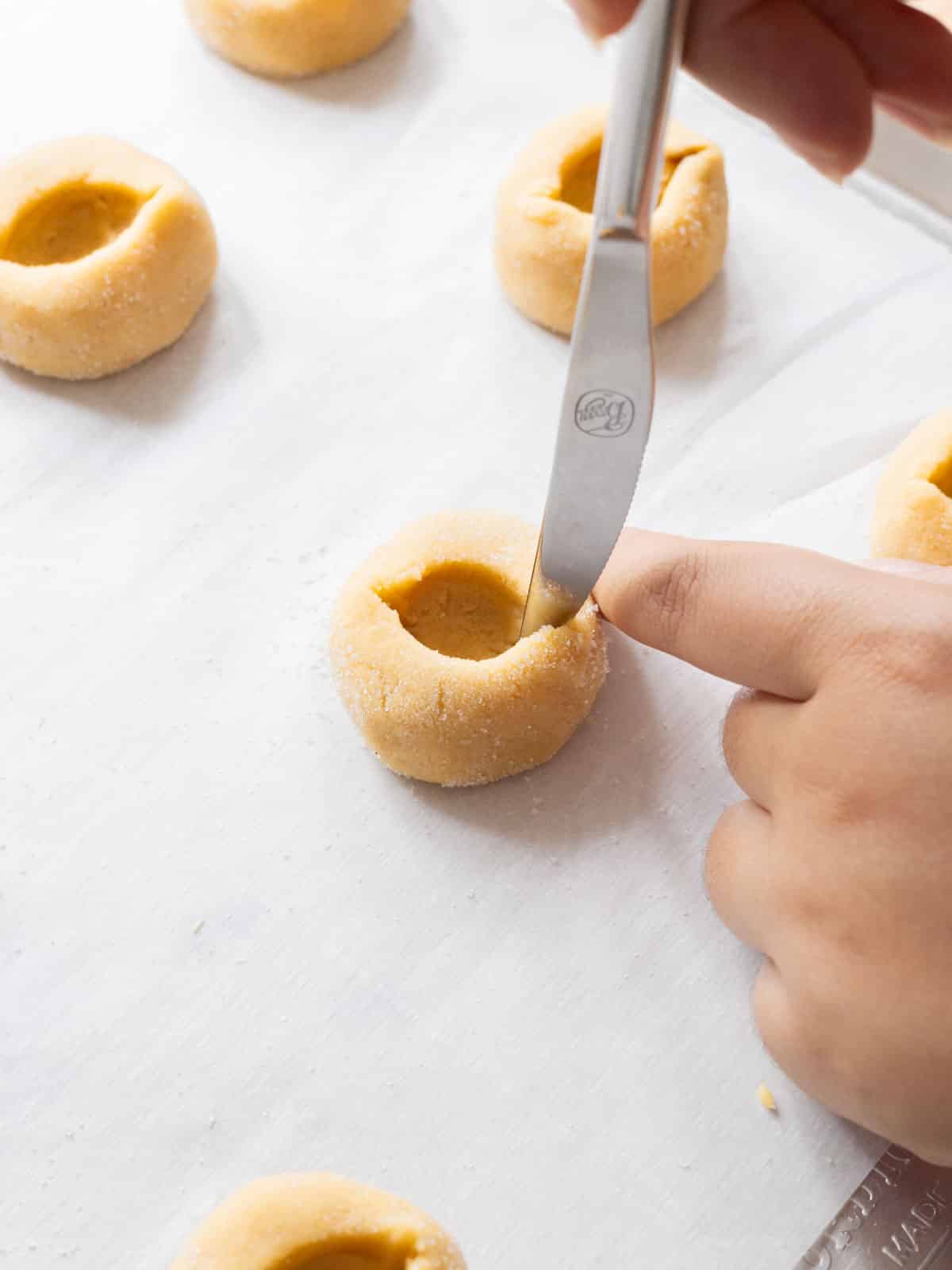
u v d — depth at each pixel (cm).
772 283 21
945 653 15
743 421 20
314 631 19
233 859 17
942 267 21
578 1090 16
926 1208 16
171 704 18
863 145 15
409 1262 14
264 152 22
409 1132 16
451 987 17
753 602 16
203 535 19
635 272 12
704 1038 16
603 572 17
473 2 23
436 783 18
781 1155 16
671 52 11
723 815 17
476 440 20
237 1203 15
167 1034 16
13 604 19
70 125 22
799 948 15
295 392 21
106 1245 15
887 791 14
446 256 22
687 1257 15
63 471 20
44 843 17
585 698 17
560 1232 15
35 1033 16
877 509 19
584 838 18
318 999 17
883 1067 14
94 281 19
